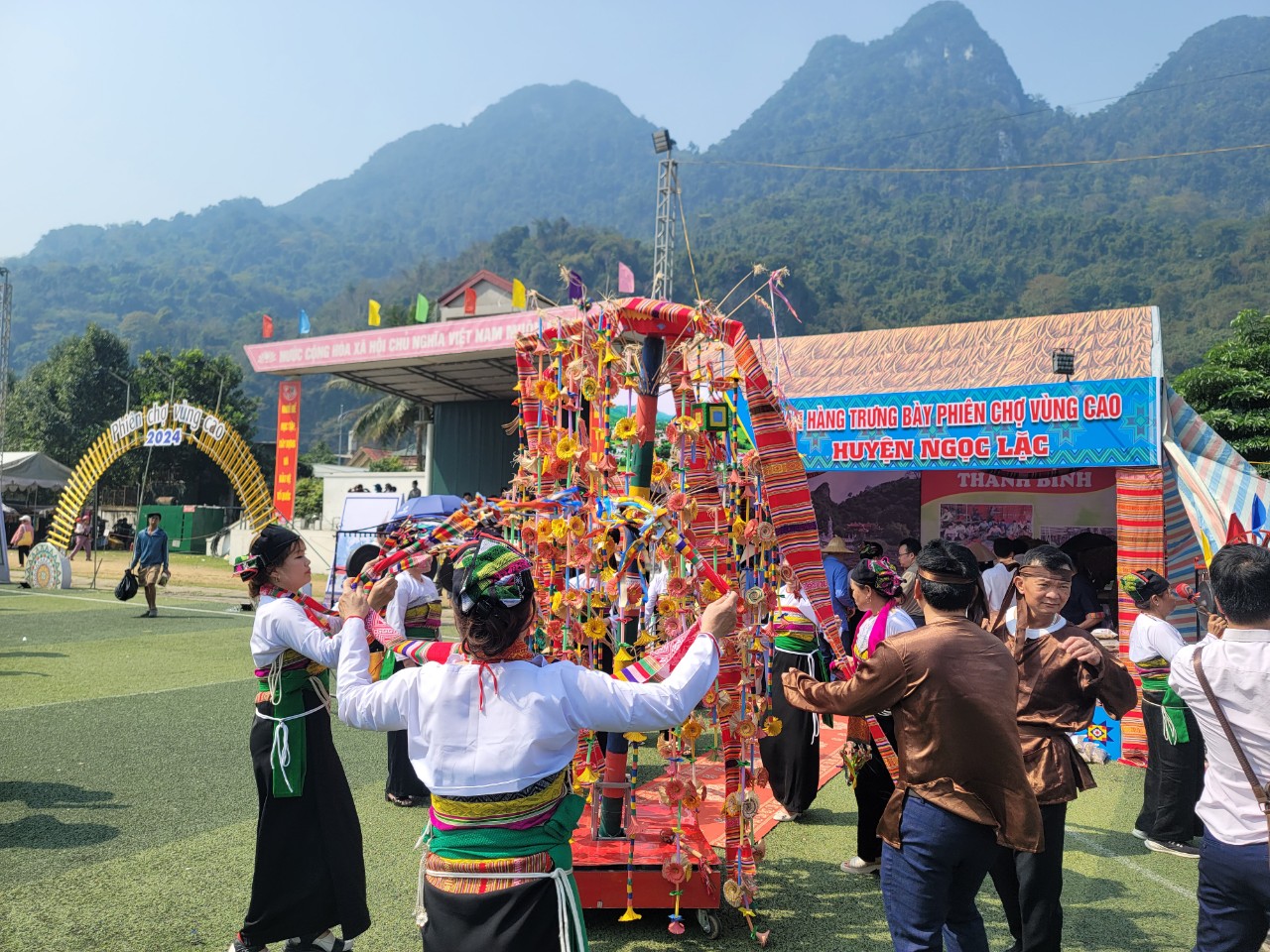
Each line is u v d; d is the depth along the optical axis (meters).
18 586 17.88
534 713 2.23
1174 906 4.41
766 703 4.21
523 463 4.20
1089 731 7.48
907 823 2.90
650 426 4.21
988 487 11.27
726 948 3.82
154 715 7.50
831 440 8.93
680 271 99.75
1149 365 7.97
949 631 2.96
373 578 2.78
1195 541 7.79
